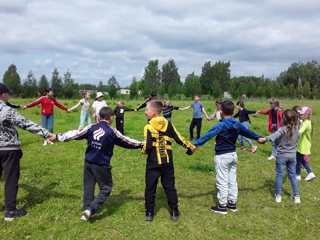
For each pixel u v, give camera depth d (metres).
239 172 5.07
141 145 3.20
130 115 15.51
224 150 3.39
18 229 2.98
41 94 6.90
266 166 5.50
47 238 2.86
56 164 5.23
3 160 3.12
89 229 3.04
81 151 6.25
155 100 3.25
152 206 3.23
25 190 3.94
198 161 5.77
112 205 3.58
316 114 18.06
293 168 3.84
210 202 3.77
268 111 6.24
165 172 3.21
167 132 3.21
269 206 3.72
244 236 3.02
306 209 3.67
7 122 3.05
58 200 3.65
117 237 2.92
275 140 3.86
